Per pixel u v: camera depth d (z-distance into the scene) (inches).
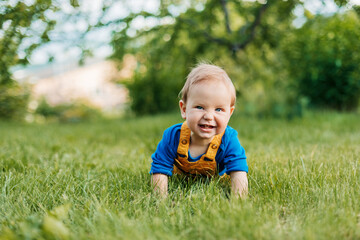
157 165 87.4
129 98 427.5
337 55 288.8
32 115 429.7
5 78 152.9
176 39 261.6
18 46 137.7
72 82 617.3
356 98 296.2
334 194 73.6
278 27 273.7
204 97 76.1
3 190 79.2
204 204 69.8
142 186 87.6
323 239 55.1
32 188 82.7
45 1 132.2
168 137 88.0
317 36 298.8
